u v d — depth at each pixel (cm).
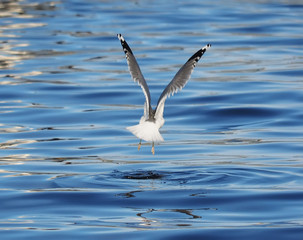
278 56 2702
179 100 2109
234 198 1205
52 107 2027
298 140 1675
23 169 1432
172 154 1564
